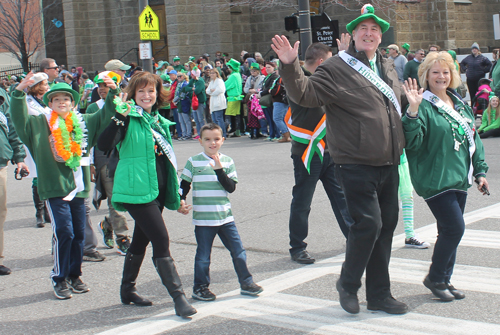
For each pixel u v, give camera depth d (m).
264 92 17.91
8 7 37.81
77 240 6.27
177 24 29.33
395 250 7.07
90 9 33.94
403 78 19.61
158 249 5.36
